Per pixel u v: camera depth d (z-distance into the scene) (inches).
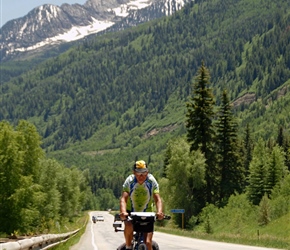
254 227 3006.9
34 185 3080.7
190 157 3700.8
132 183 568.1
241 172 3823.8
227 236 2351.1
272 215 3031.5
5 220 2918.3
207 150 3686.0
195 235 2583.7
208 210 3535.9
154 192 572.7
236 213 3272.6
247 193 4047.7
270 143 7691.9
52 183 4279.0
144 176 565.0
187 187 3740.2
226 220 3319.4
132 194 570.3
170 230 3267.7
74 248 1626.5
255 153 6466.5
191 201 3730.3
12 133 2987.2
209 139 3641.7
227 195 3754.9
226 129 3791.8
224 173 3767.2
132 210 578.2
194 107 3634.4
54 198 4237.2
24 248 809.5
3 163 2923.2
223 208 3563.0
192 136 3659.0
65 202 5782.5
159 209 561.3
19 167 2989.7
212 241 2113.7
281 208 3056.1
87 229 4328.3
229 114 3806.6
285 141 7303.2
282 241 1839.3
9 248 674.8
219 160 3772.1
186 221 3720.5
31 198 3002.0
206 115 3624.5
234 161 3774.6
